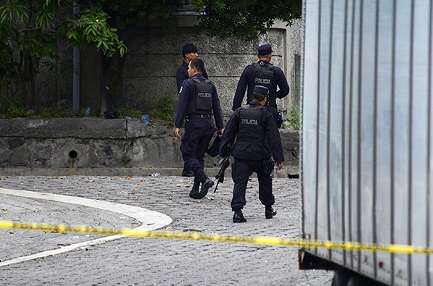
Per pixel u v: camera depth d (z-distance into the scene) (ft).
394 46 48.88
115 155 147.23
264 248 93.45
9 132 146.41
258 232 102.37
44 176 144.66
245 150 108.47
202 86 123.85
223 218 111.75
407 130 47.03
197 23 157.69
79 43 147.13
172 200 123.54
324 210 57.93
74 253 90.99
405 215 46.85
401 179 47.42
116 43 149.59
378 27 50.96
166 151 148.15
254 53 161.99
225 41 161.17
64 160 146.82
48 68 158.71
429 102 45.03
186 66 131.85
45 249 92.89
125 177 143.95
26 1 145.18
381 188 49.73
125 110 155.33
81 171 146.30
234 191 109.09
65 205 116.88
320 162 58.80
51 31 150.92
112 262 86.53
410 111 46.80
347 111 54.75
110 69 156.04
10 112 152.87
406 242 46.73
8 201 117.91
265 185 111.24
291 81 165.99
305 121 62.08
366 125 51.96
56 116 152.97
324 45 59.16
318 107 59.62
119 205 118.42
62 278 79.20
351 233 53.62
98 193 127.34
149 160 147.84
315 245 52.01
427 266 44.24
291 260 87.40
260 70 125.29
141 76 159.63
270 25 149.69
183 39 159.74
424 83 45.57
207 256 89.45
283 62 164.66
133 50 159.43
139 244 95.40
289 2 146.61
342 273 57.26
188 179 142.51
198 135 123.75
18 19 146.41
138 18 149.89
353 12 54.54
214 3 142.31
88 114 155.74
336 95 56.59
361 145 52.54
